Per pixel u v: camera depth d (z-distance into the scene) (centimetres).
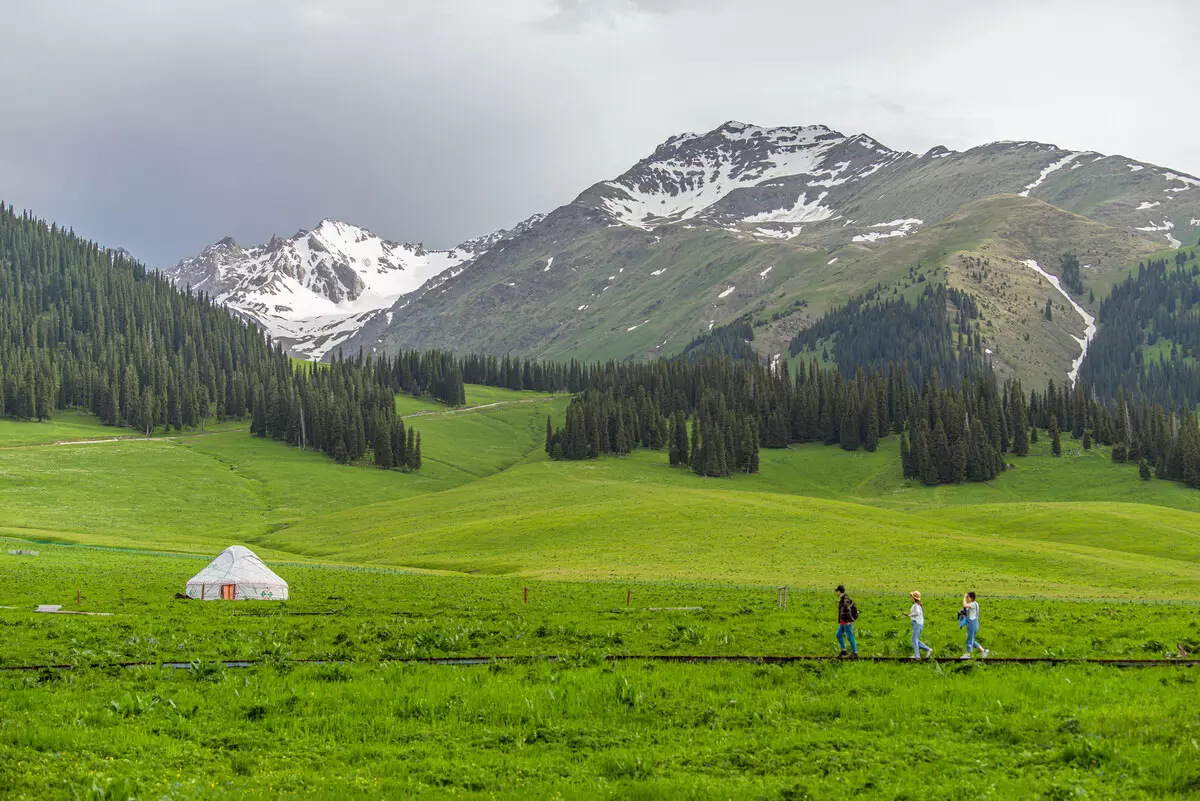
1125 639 4147
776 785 2020
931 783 2042
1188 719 2494
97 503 18050
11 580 7400
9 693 2834
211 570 6819
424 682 3019
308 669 3250
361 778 2067
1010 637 4194
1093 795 1950
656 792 1961
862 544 11450
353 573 9312
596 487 18600
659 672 3177
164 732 2444
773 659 3522
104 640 4091
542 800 1933
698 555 10931
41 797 1884
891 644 3941
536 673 3164
